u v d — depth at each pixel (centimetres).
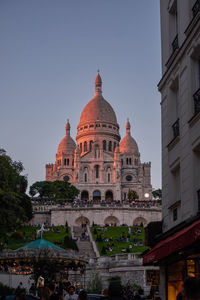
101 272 5166
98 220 11912
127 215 11981
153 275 2583
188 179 2000
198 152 1961
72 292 1950
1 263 2952
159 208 12225
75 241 9325
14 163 8631
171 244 1612
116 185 17050
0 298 1717
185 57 2131
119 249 8288
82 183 17138
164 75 2491
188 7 2158
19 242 8500
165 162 2447
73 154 18812
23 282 4447
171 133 2383
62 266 3195
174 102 2416
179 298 1387
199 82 2036
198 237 1386
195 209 1900
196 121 1922
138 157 18850
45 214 12225
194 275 1789
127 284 4625
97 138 19550
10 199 4003
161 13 2731
